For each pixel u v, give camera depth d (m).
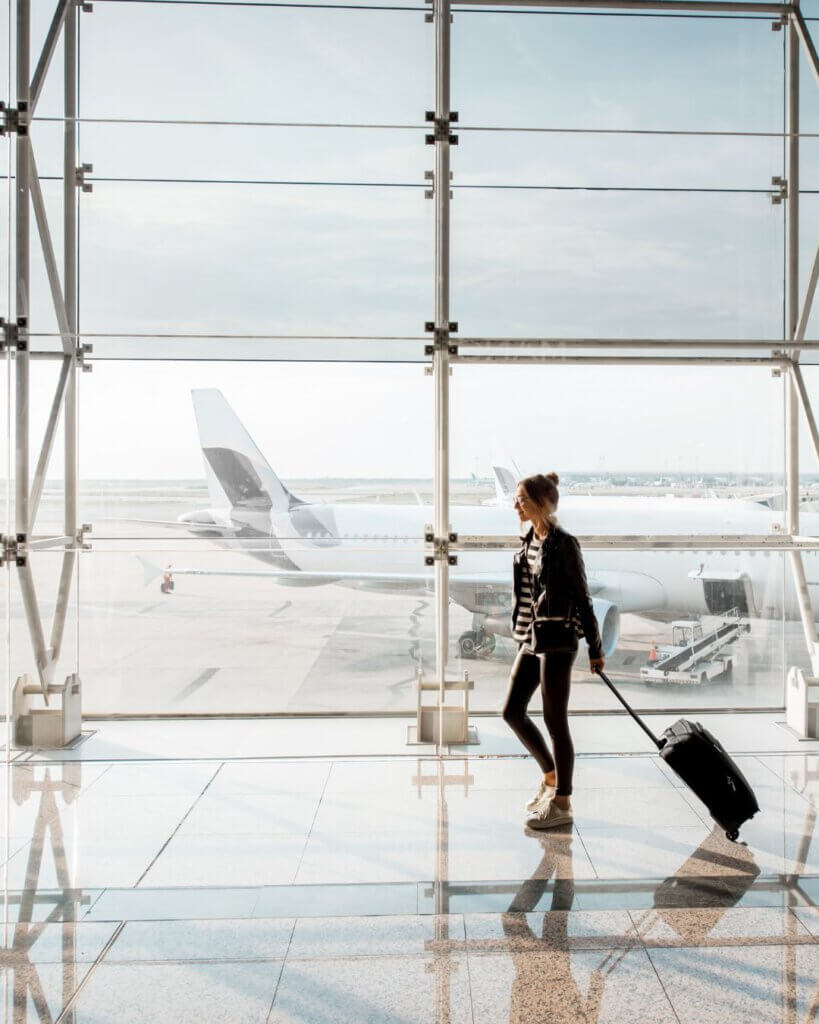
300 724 5.52
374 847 3.57
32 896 3.16
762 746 4.95
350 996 2.50
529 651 3.81
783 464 5.86
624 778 4.40
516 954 2.72
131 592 5.85
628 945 2.77
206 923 2.94
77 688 5.24
